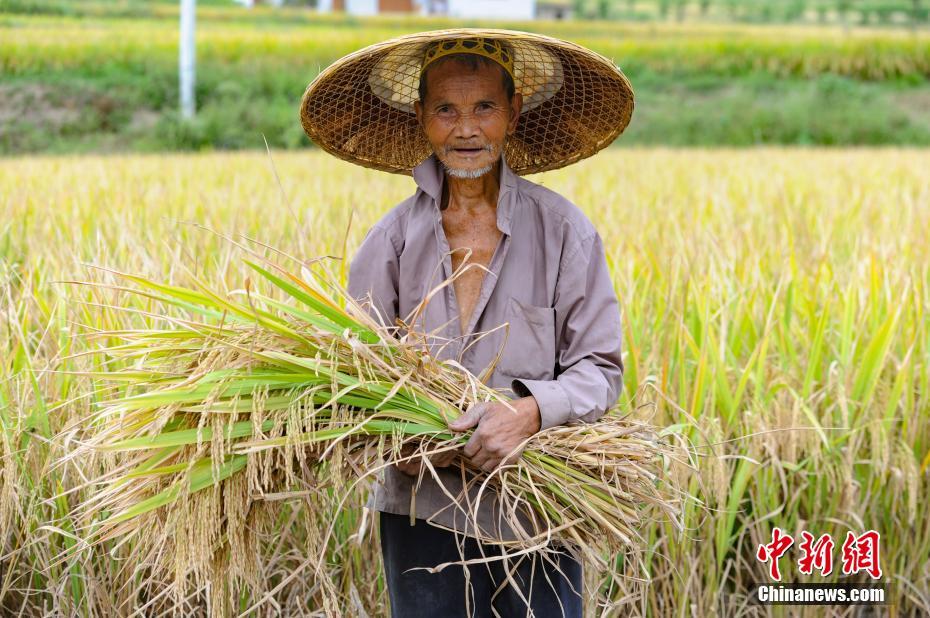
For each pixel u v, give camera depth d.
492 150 2.18
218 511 2.05
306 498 2.11
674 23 63.94
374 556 3.18
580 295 2.20
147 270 3.78
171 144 31.44
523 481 2.10
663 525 2.99
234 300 2.18
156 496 2.00
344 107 2.44
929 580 3.33
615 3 72.81
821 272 4.24
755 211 7.36
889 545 3.29
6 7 49.00
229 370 2.03
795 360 3.63
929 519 3.27
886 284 3.87
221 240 5.08
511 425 2.05
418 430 2.07
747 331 3.83
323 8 71.50
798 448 3.35
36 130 32.72
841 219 6.66
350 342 2.01
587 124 2.47
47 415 3.06
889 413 3.35
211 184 9.51
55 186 8.90
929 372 3.49
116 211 6.70
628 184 9.95
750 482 3.37
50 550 3.09
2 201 7.47
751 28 59.31
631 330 3.37
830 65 46.22
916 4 62.69
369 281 2.31
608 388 2.17
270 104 36.72
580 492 2.11
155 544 2.10
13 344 3.66
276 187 9.23
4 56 36.44
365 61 2.29
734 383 3.58
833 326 3.93
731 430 3.34
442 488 2.01
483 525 2.21
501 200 2.23
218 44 41.88
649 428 2.22
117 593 3.05
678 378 3.40
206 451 2.04
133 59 38.38
